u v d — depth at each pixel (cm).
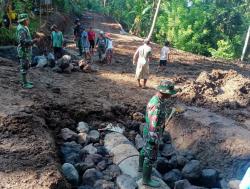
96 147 765
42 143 662
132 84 1278
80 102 946
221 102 1059
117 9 5447
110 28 3769
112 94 1098
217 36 3822
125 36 3145
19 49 948
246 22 4300
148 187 588
